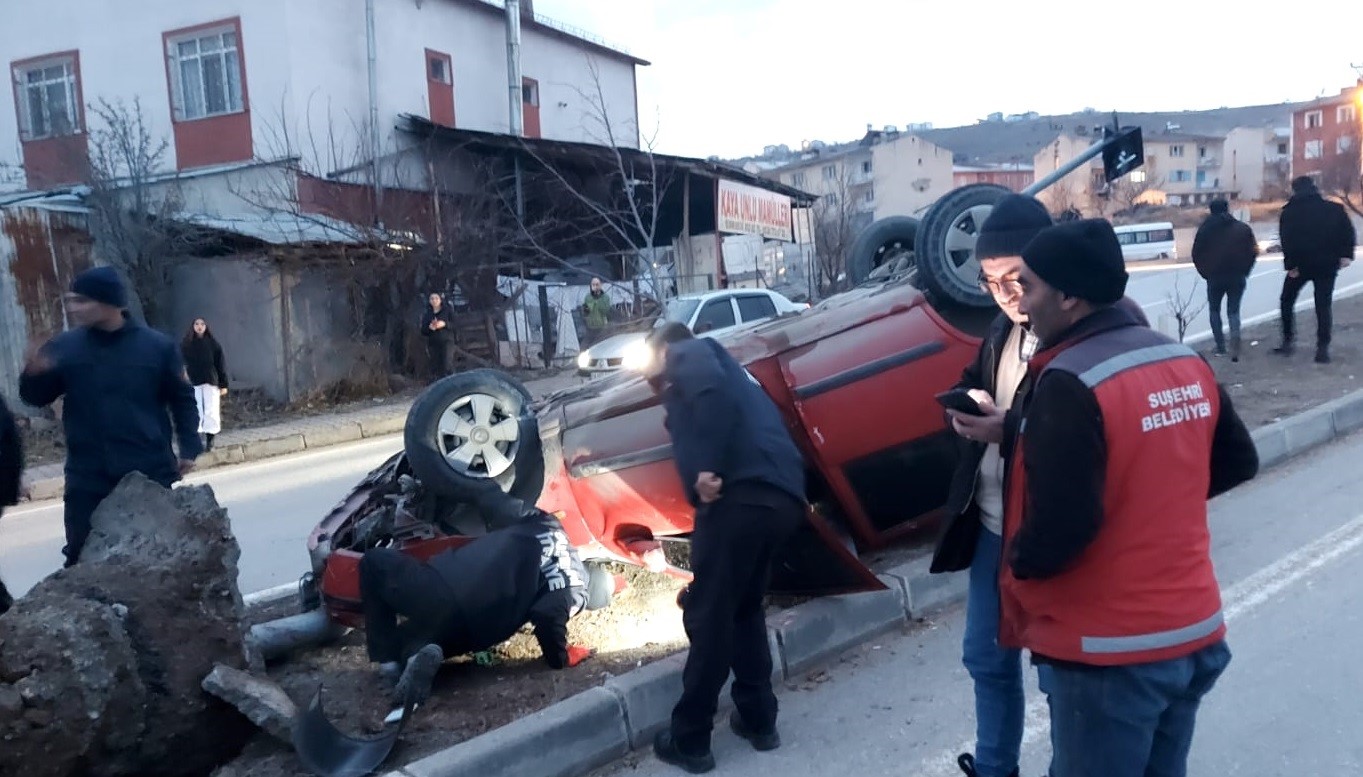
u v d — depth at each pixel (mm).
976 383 3729
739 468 3943
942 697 4602
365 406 17969
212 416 14070
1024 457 2635
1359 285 20859
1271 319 14906
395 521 5598
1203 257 11742
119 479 5262
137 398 5289
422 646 4734
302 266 18344
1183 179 99750
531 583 4938
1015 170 83875
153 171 19891
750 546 3939
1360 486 7230
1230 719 4262
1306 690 4441
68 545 5328
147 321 18000
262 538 9000
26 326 16641
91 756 3949
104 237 17844
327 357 18750
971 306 5941
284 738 4164
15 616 4027
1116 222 62688
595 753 4199
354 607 5250
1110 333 2648
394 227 19766
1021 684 3645
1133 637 2561
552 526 5195
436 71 25641
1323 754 3951
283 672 5156
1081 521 2500
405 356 19891
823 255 25656
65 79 23688
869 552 5848
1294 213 10969
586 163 24750
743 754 4250
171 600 4504
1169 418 2557
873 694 4691
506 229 21922
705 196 27797
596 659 5059
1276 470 7844
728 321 14992
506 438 5688
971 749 4141
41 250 16953
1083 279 2633
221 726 4336
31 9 23641
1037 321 2752
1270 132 100750
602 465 5461
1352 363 10875
